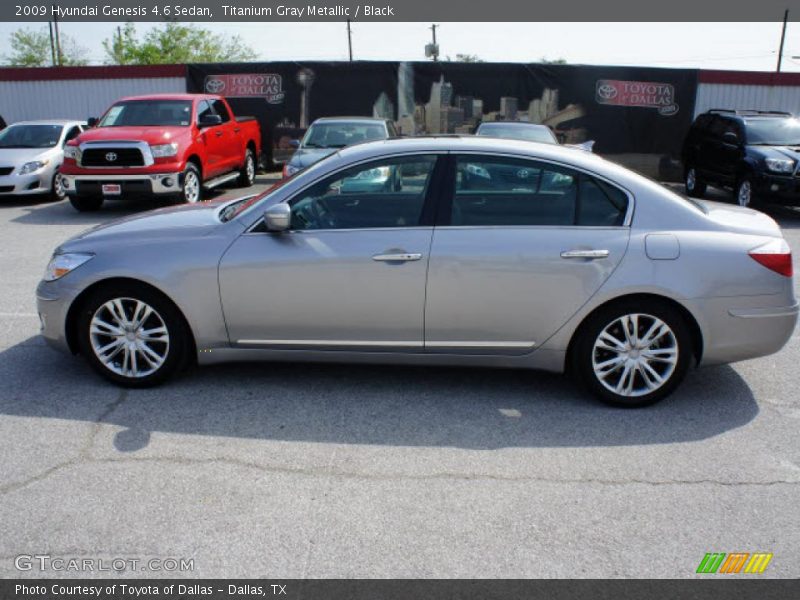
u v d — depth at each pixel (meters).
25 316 6.14
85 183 11.51
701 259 4.18
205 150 12.80
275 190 4.49
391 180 4.36
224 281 4.35
